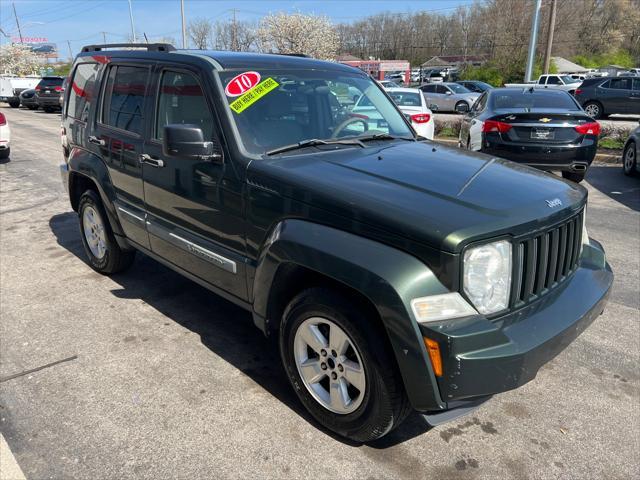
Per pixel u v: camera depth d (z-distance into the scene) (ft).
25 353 11.71
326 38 144.66
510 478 8.29
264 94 11.12
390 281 7.38
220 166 10.31
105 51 15.03
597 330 13.01
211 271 11.18
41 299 14.51
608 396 10.44
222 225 10.52
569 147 25.96
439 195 8.46
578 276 9.76
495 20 187.21
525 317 8.18
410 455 8.75
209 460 8.52
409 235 7.58
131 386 10.50
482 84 98.58
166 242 12.34
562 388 10.70
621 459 8.72
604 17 262.26
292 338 9.30
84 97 15.58
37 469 8.29
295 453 8.71
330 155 10.36
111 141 13.76
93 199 15.21
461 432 9.37
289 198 9.04
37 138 52.26
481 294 7.68
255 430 9.25
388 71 202.80
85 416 9.57
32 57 220.23
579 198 9.69
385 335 7.96
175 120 11.63
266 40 144.25
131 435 9.08
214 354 11.76
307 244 8.39
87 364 11.28
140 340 12.34
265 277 9.33
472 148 29.35
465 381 7.29
